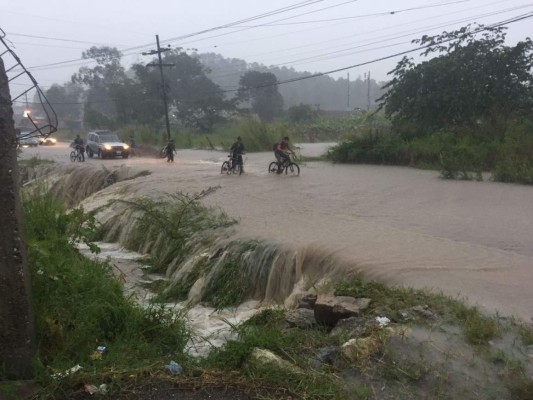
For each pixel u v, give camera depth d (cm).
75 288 596
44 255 588
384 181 1908
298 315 638
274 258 912
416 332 528
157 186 1859
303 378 462
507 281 726
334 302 607
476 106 2525
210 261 993
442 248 910
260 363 488
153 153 4297
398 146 2547
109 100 8225
